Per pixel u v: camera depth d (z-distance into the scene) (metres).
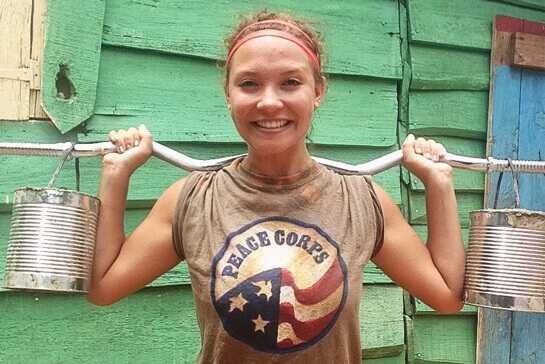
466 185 2.88
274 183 1.55
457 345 2.85
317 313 1.47
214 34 2.42
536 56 2.97
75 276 1.50
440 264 1.67
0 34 2.11
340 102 2.65
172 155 1.68
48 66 2.15
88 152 1.65
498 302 1.56
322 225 1.53
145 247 1.64
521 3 3.04
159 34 2.34
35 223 1.49
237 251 1.49
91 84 2.22
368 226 1.58
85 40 2.21
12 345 2.13
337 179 1.61
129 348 2.29
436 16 2.85
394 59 2.76
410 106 2.80
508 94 2.95
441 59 2.86
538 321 2.93
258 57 1.48
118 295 1.64
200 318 1.55
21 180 2.14
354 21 2.68
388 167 1.73
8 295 2.14
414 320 2.79
